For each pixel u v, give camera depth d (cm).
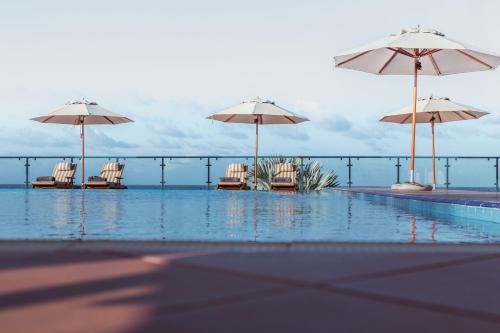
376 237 375
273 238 364
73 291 155
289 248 236
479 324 125
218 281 170
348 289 159
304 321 127
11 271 184
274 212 597
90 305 139
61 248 233
